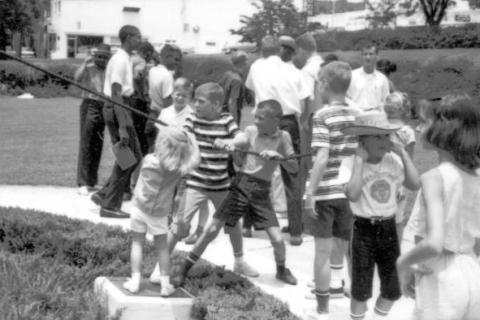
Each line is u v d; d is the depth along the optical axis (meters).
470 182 3.53
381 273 4.57
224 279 5.62
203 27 51.25
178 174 5.07
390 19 42.72
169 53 9.09
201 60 33.25
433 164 13.20
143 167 5.09
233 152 5.92
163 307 5.03
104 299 5.21
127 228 7.40
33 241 6.48
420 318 3.55
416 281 3.59
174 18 50.91
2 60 36.62
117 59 8.62
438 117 3.55
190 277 5.72
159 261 5.20
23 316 4.75
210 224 5.65
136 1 50.22
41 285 5.34
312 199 5.15
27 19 46.84
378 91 8.15
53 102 31.92
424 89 21.53
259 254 7.04
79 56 50.16
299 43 8.74
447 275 3.47
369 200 4.44
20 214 7.20
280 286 6.04
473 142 3.49
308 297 5.69
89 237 6.48
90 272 5.76
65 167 12.76
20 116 24.67
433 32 30.75
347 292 5.82
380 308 4.68
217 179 6.14
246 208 5.87
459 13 45.47
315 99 8.30
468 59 21.94
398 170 4.51
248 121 22.14
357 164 4.38
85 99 10.06
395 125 4.54
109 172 12.66
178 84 7.65
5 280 5.35
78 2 49.94
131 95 9.01
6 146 16.19
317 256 5.17
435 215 3.42
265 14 40.59
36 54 53.44
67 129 20.38
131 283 5.18
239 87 9.89
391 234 4.50
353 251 4.54
